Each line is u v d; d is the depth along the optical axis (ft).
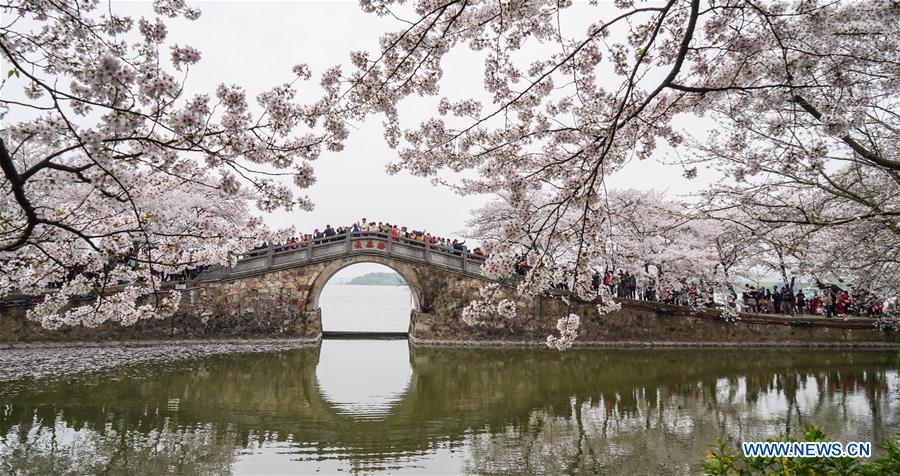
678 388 53.98
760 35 19.75
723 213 53.67
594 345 85.46
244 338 81.00
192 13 20.85
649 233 86.69
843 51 23.39
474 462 31.35
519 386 54.34
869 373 63.87
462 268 86.58
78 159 42.32
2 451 31.71
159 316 26.86
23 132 15.23
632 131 21.71
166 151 16.74
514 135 24.72
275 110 18.21
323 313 184.44
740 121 26.55
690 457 32.58
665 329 87.25
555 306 86.33
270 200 21.95
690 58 22.49
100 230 27.99
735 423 40.63
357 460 31.35
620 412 43.88
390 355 75.66
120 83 13.48
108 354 68.28
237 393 48.49
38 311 27.81
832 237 38.14
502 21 20.39
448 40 22.25
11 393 45.88
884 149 31.27
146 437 34.88
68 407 41.75
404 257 85.40
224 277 81.35
